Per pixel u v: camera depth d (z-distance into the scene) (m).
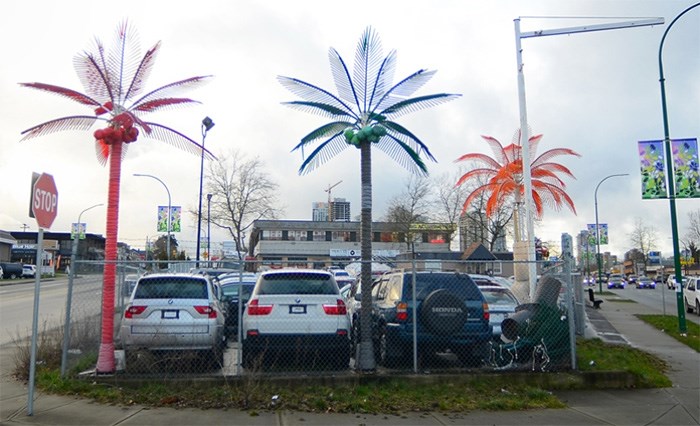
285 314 9.27
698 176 17.05
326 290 9.60
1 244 71.50
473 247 33.31
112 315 9.05
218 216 41.06
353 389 8.50
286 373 8.98
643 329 18.00
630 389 9.24
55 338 10.09
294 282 9.60
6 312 21.95
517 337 9.82
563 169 32.66
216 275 21.02
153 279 9.67
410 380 8.88
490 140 33.81
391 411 7.70
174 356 9.15
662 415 7.71
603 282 74.62
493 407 7.92
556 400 8.34
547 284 10.17
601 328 17.97
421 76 10.19
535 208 34.50
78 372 9.02
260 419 7.22
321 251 73.06
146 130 9.22
